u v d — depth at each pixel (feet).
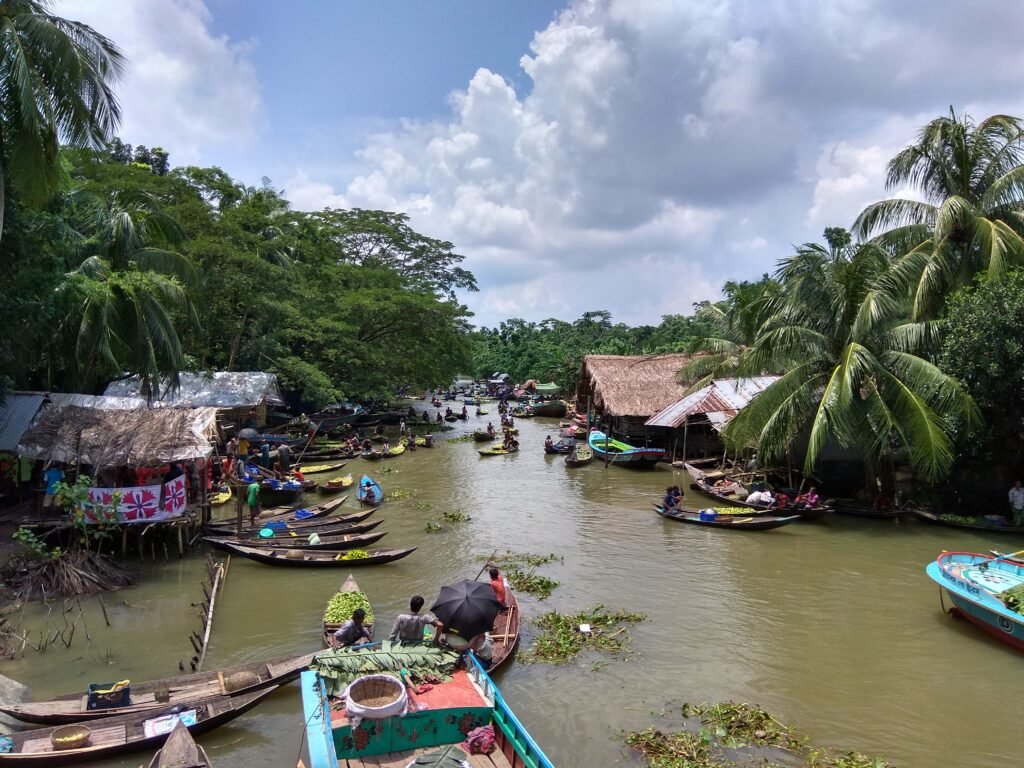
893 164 86.07
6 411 69.26
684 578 56.59
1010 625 42.11
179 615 47.42
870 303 72.18
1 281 58.59
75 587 49.88
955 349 71.26
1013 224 79.15
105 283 73.36
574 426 160.76
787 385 77.41
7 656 40.40
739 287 126.52
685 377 123.95
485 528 72.69
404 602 50.67
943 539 68.28
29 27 48.11
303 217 178.50
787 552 64.03
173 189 128.47
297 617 47.32
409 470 109.29
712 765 30.71
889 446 76.38
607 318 373.20
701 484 89.92
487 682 30.99
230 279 115.24
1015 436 73.00
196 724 30.96
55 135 50.96
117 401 76.89
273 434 120.16
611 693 37.42
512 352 334.24
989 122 80.59
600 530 72.02
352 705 27.71
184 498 58.03
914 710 35.96
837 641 44.37
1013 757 31.76
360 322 159.33
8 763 27.63
